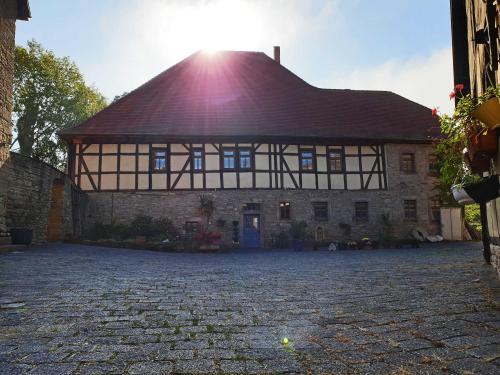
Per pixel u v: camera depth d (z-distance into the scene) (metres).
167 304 4.37
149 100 20.75
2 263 7.95
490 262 8.52
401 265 9.20
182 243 15.37
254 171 19.19
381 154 20.67
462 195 5.66
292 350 2.70
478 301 4.28
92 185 18.52
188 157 18.98
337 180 20.06
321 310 4.05
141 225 17.98
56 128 28.88
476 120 4.62
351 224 19.86
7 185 11.31
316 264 9.97
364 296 4.86
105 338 3.00
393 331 3.14
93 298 4.66
